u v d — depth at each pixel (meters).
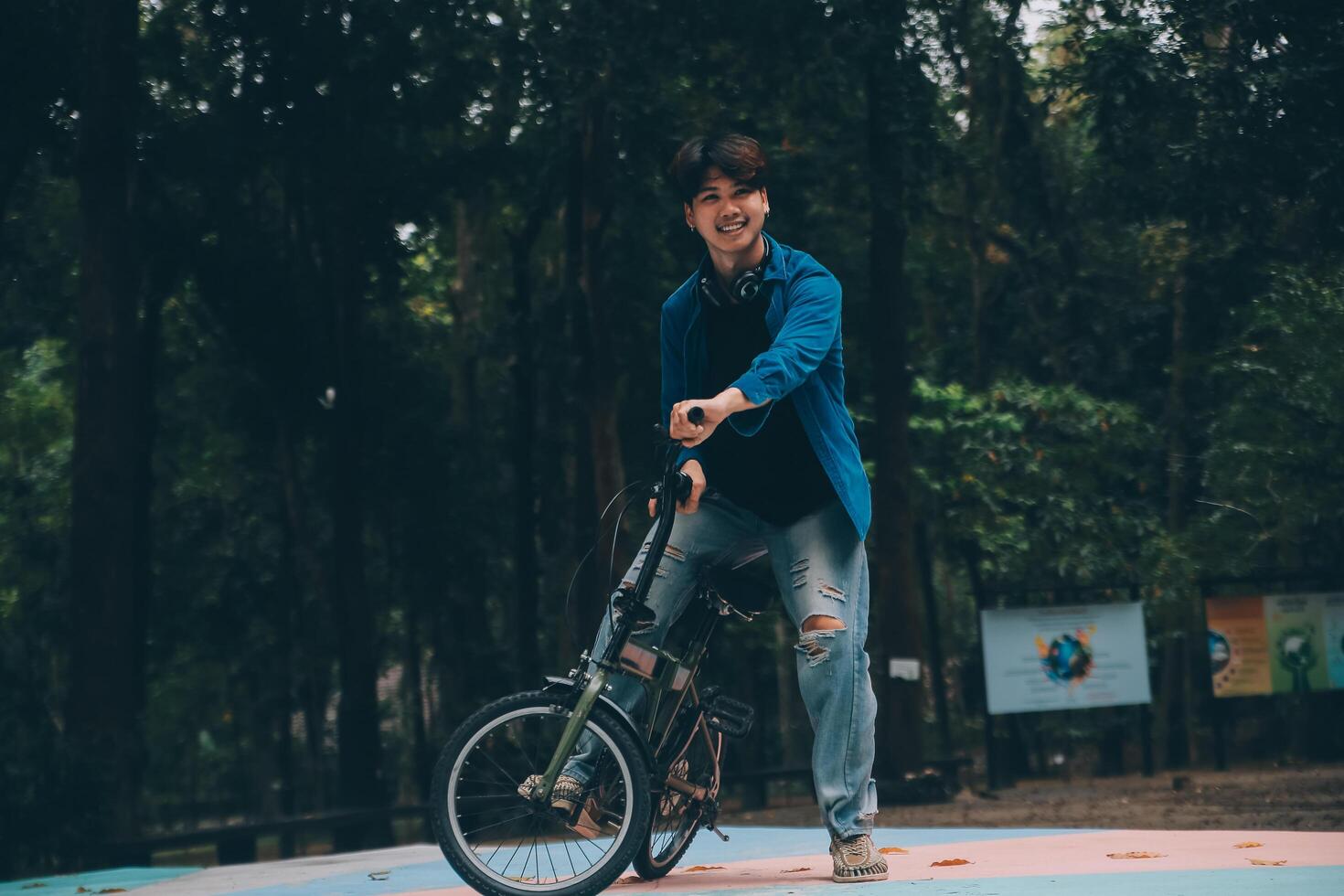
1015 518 19.02
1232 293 20.92
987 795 16.05
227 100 17.44
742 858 4.29
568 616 3.36
